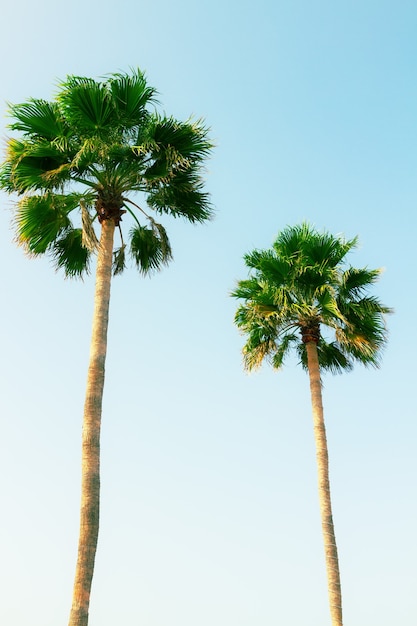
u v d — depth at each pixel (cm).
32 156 1263
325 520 1570
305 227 1864
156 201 1373
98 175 1287
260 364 1877
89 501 976
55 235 1403
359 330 1769
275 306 1800
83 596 906
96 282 1206
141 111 1280
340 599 1470
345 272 1786
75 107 1227
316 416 1695
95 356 1112
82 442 1032
